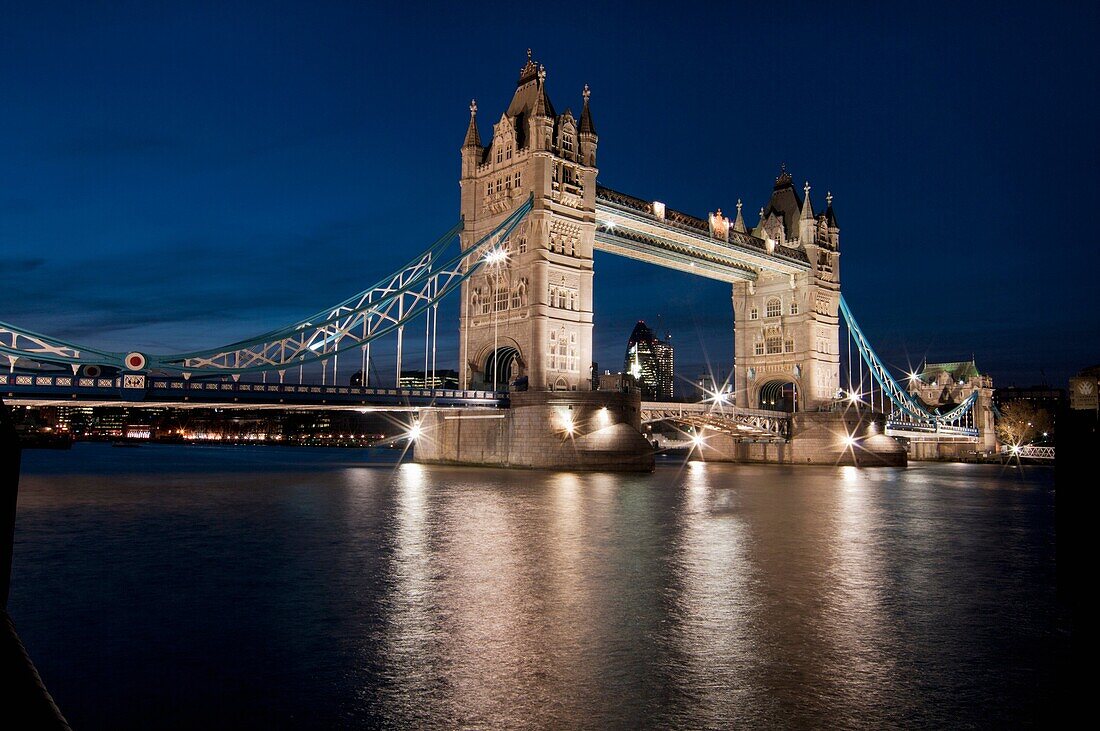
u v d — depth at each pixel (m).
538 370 82.38
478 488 55.84
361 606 19.72
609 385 85.31
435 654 15.98
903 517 42.62
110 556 26.67
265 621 18.33
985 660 16.05
